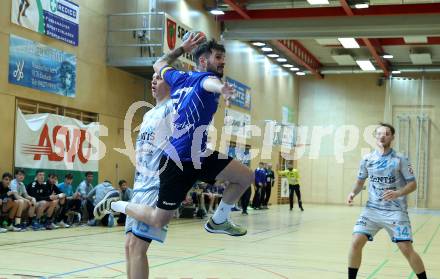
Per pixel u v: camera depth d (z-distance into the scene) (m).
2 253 9.36
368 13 22.53
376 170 6.43
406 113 35.19
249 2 23.67
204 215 19.80
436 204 34.06
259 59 30.47
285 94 34.94
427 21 21.98
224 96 3.89
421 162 34.56
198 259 9.27
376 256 10.35
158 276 7.51
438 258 10.35
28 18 14.77
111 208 5.08
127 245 4.95
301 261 9.30
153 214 4.68
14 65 14.36
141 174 5.04
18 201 12.98
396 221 6.30
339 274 8.01
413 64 34.19
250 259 9.41
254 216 21.52
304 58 31.69
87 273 7.52
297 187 26.86
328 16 23.17
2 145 13.97
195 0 23.03
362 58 32.00
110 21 18.28
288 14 23.78
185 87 4.70
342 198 35.84
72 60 16.55
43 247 10.28
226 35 24.97
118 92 18.88
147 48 19.55
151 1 19.75
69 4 16.34
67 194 15.13
